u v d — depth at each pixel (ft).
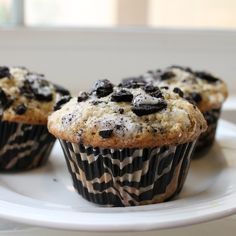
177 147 0.73
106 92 0.76
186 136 0.71
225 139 1.06
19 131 0.89
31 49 1.39
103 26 1.47
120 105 0.72
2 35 1.36
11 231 0.68
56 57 1.42
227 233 0.68
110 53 1.45
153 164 0.72
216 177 0.86
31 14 1.44
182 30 1.47
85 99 0.76
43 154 0.94
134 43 1.45
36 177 0.89
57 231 0.68
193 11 1.52
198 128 0.74
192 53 1.49
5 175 0.90
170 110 0.73
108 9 1.48
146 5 1.49
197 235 0.68
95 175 0.75
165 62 1.48
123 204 0.76
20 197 0.74
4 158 0.91
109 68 1.46
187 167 0.79
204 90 1.02
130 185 0.74
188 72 1.06
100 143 0.70
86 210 0.68
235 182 0.80
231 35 1.49
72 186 0.85
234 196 0.69
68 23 1.47
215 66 1.51
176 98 0.77
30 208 0.64
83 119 0.72
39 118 0.88
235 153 0.97
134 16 1.49
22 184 0.85
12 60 1.39
